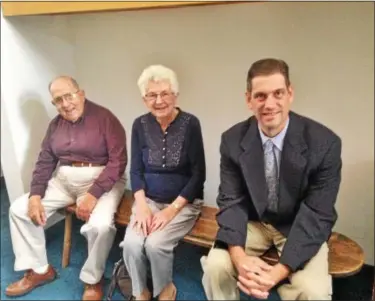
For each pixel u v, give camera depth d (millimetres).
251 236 1323
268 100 1110
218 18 1615
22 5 1645
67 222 1708
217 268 1192
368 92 1449
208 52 1683
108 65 1921
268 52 1569
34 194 1674
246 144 1212
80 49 1951
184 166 1508
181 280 1429
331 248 1347
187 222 1468
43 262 1632
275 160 1188
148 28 1771
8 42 1768
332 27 1433
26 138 1927
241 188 1269
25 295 1567
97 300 1475
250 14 1552
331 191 1153
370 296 1429
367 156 1525
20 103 1867
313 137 1142
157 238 1360
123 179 1736
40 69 1900
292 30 1500
